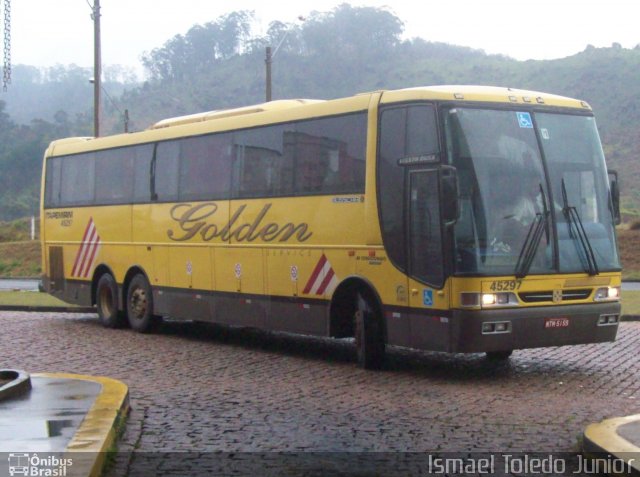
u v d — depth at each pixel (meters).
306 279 15.21
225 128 17.23
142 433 9.81
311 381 13.23
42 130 114.94
